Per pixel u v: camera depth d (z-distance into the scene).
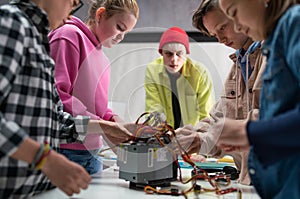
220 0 0.81
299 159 0.70
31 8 0.84
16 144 0.68
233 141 0.79
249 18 0.77
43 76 0.83
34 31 0.81
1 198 0.79
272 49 0.73
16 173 0.79
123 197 0.96
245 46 1.31
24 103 0.79
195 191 1.04
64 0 0.91
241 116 1.32
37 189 0.93
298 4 0.73
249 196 1.02
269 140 0.63
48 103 0.85
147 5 2.27
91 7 1.38
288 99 0.70
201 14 1.30
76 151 1.24
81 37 1.28
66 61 1.23
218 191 1.01
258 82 1.17
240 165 1.35
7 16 0.74
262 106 0.78
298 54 0.63
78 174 0.74
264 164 0.66
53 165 0.72
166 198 0.95
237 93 1.35
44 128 0.84
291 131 0.60
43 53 0.85
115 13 1.24
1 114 0.71
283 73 0.71
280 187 0.74
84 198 0.95
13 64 0.71
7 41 0.72
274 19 0.74
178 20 2.21
